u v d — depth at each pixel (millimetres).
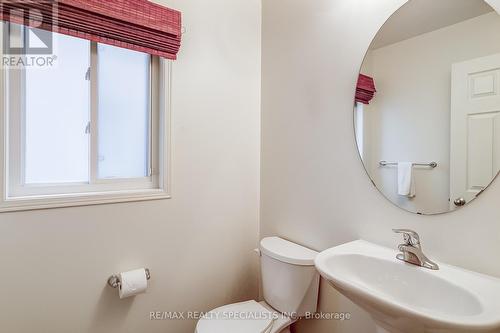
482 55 839
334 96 1268
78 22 1100
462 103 881
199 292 1528
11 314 1041
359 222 1162
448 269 863
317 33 1355
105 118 1335
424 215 961
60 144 1229
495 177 808
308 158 1410
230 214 1650
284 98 1567
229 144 1637
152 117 1442
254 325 1196
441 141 929
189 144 1480
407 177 1011
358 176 1165
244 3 1688
